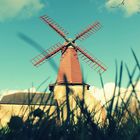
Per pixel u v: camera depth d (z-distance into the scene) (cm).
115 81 143
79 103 139
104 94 157
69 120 150
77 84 3491
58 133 137
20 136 131
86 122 133
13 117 158
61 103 155
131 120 152
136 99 147
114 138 124
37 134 133
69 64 3638
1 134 145
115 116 146
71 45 3716
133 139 103
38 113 155
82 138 117
